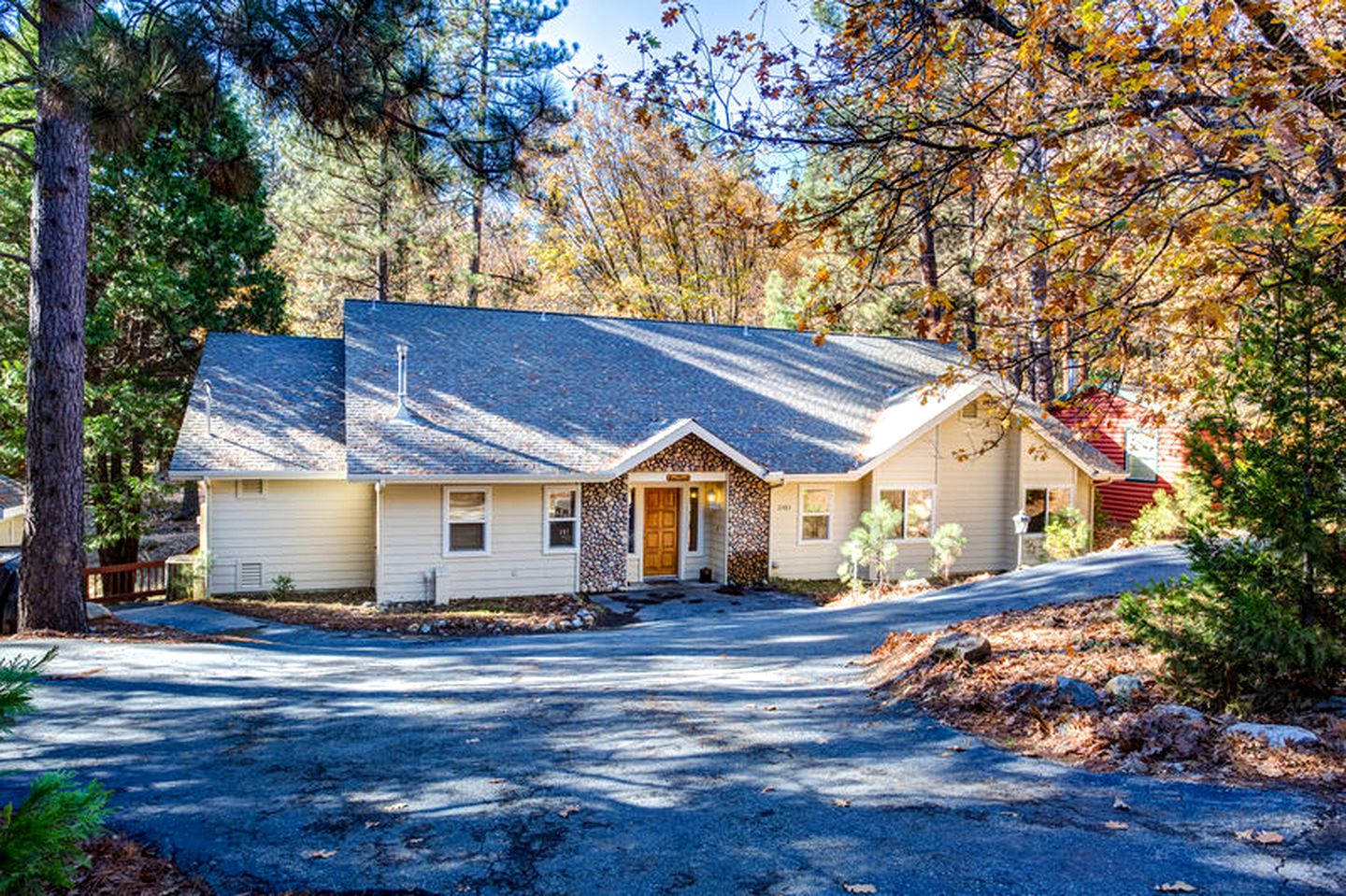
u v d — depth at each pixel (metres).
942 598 13.80
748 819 4.78
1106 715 6.02
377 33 8.12
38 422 11.52
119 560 22.67
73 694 8.04
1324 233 5.01
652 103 6.80
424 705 7.88
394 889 4.05
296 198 32.62
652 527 19.53
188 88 8.03
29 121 11.59
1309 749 5.07
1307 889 3.66
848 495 20.20
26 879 2.49
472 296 35.81
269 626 14.29
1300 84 5.58
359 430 16.64
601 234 35.47
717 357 22.72
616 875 4.13
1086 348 8.84
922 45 6.23
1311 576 5.75
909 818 4.69
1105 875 3.90
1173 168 6.38
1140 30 5.56
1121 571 13.49
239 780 5.62
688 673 9.45
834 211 6.68
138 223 20.67
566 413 18.84
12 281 19.39
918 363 24.47
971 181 6.16
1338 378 5.63
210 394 18.67
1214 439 6.17
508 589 17.45
